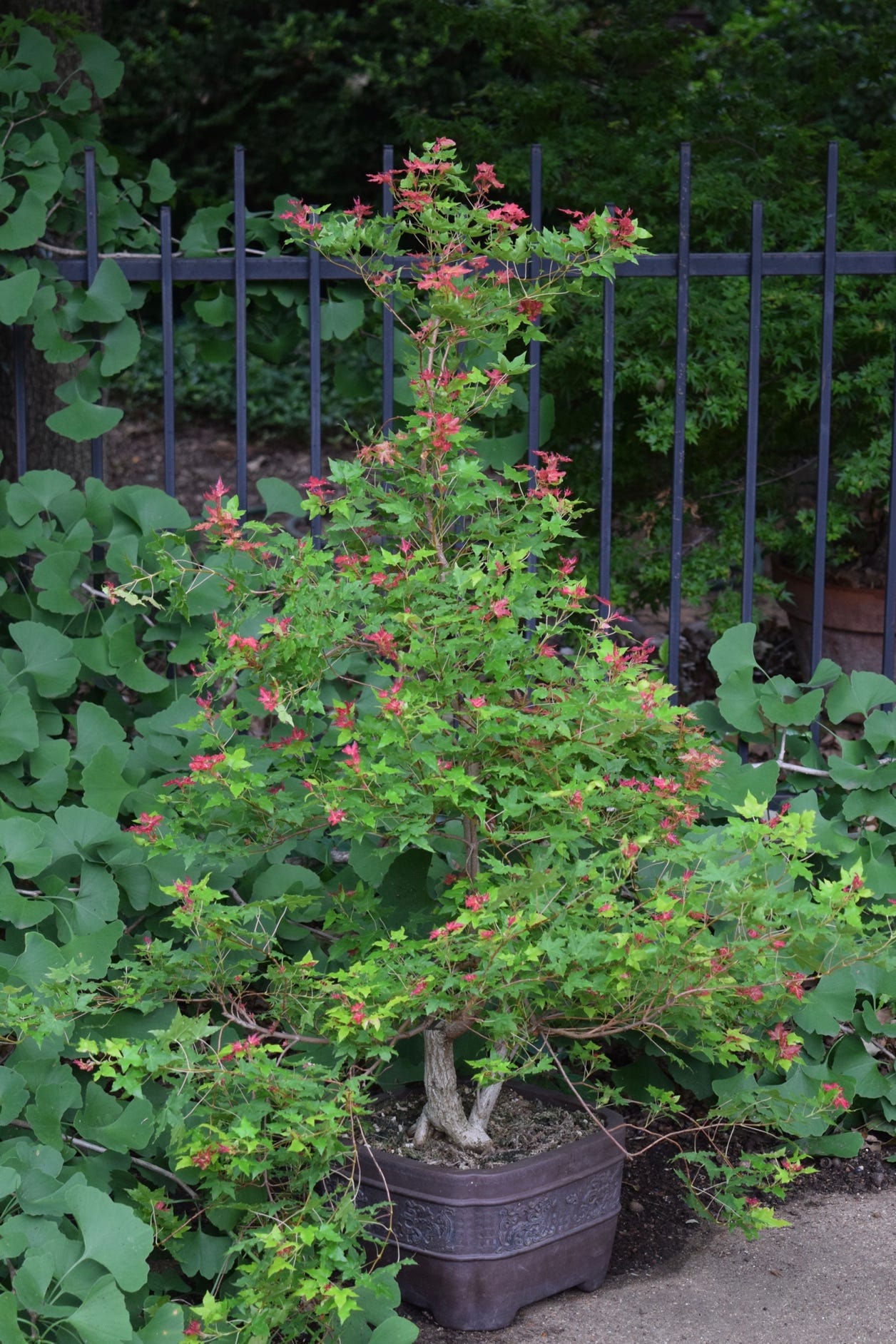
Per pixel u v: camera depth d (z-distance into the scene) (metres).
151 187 3.54
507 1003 2.53
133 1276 2.23
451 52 10.91
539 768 2.50
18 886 2.97
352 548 2.70
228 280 3.21
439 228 2.60
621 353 5.03
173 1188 2.82
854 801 3.26
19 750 2.90
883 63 5.80
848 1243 2.90
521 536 2.65
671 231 5.20
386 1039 2.59
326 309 3.31
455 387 2.54
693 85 5.70
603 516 3.32
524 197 5.48
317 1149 2.33
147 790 3.01
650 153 5.31
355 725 2.46
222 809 2.69
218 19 11.49
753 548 3.34
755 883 2.39
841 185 5.23
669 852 2.41
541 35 5.66
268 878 3.00
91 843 2.84
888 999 3.16
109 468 10.55
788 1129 2.87
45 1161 2.48
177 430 11.59
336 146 11.59
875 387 4.98
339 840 3.23
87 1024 2.78
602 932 2.34
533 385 3.25
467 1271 2.55
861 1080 3.22
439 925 2.84
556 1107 2.93
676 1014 2.56
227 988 2.82
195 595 3.05
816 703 3.25
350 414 10.75
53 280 3.16
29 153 3.11
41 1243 2.35
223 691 2.95
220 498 2.57
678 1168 3.19
